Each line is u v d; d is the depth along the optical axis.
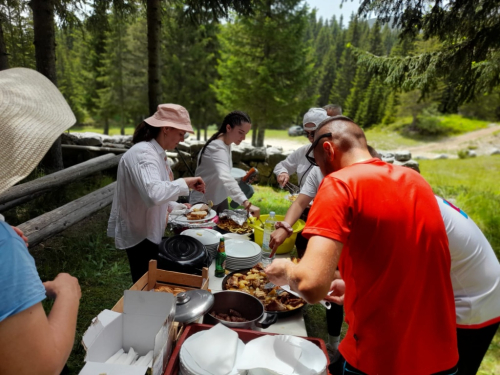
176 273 1.84
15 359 0.68
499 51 5.24
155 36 5.88
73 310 0.87
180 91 21.56
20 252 0.72
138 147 2.03
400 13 5.16
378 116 41.56
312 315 3.00
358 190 1.10
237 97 16.03
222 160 2.92
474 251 1.41
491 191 8.70
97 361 1.19
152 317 1.31
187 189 2.03
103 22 6.47
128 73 24.22
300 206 2.25
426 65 5.73
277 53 15.79
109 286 3.27
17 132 0.73
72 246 3.86
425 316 1.13
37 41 5.06
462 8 4.88
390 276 1.10
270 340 1.30
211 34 21.75
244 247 2.28
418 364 1.14
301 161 3.11
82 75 29.50
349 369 1.24
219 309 1.72
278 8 15.37
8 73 0.89
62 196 4.98
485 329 1.49
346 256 1.19
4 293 0.67
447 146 29.17
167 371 1.22
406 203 1.11
